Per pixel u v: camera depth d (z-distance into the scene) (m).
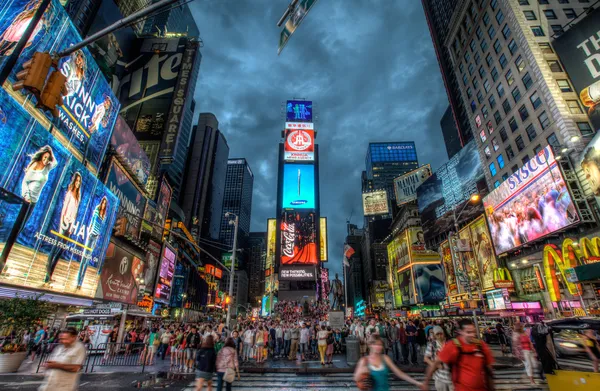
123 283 44.69
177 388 11.83
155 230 59.22
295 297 99.44
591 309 26.33
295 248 105.69
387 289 98.69
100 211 33.91
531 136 40.22
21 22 23.89
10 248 21.47
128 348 20.08
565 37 36.59
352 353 16.98
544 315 31.53
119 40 87.19
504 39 45.59
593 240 27.06
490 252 44.16
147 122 75.06
